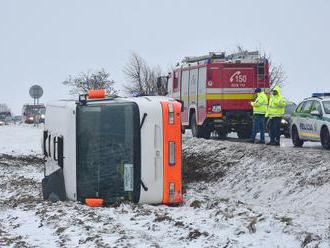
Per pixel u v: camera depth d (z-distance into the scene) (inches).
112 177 598.2
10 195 742.5
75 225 482.3
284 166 792.9
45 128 698.8
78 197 604.7
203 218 498.6
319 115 910.4
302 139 964.6
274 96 987.9
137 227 468.4
